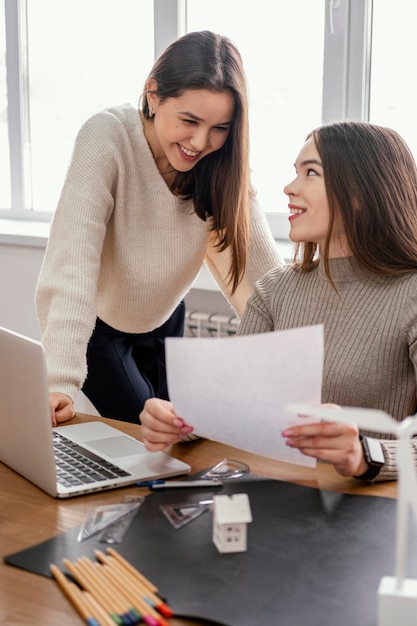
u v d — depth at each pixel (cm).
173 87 172
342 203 153
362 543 108
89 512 118
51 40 350
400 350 151
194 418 121
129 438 148
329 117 281
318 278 162
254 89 297
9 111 362
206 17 305
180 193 192
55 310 166
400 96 272
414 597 86
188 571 100
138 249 193
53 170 362
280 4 289
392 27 269
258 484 128
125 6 329
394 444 130
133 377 217
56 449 142
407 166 157
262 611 92
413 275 154
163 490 126
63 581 98
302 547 107
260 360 112
